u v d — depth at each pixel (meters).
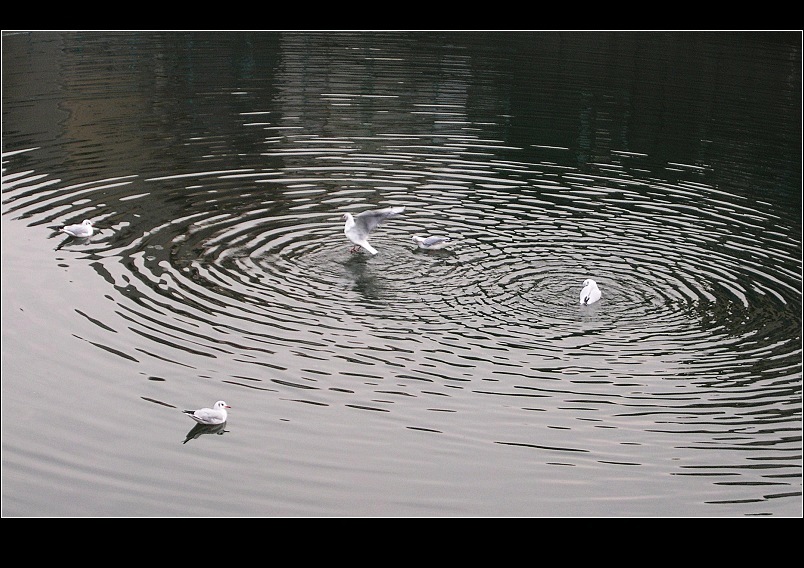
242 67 42.72
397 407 18.44
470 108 38.09
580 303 22.50
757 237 27.03
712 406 18.83
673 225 27.62
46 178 29.19
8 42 45.78
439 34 51.09
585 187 30.34
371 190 29.14
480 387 19.14
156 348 20.03
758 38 53.19
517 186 30.12
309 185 29.31
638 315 22.23
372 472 16.70
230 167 30.58
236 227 25.97
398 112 37.19
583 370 19.86
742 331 21.64
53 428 17.61
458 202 28.53
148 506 15.74
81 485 16.23
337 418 18.08
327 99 38.44
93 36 47.44
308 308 21.83
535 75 43.72
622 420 18.31
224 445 17.31
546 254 25.17
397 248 25.11
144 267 23.50
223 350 20.03
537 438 17.75
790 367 20.20
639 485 16.66
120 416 18.02
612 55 48.19
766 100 41.38
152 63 42.88
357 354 20.09
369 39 49.25
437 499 16.14
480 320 21.69
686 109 39.56
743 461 17.33
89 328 20.73
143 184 28.95
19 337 20.33
